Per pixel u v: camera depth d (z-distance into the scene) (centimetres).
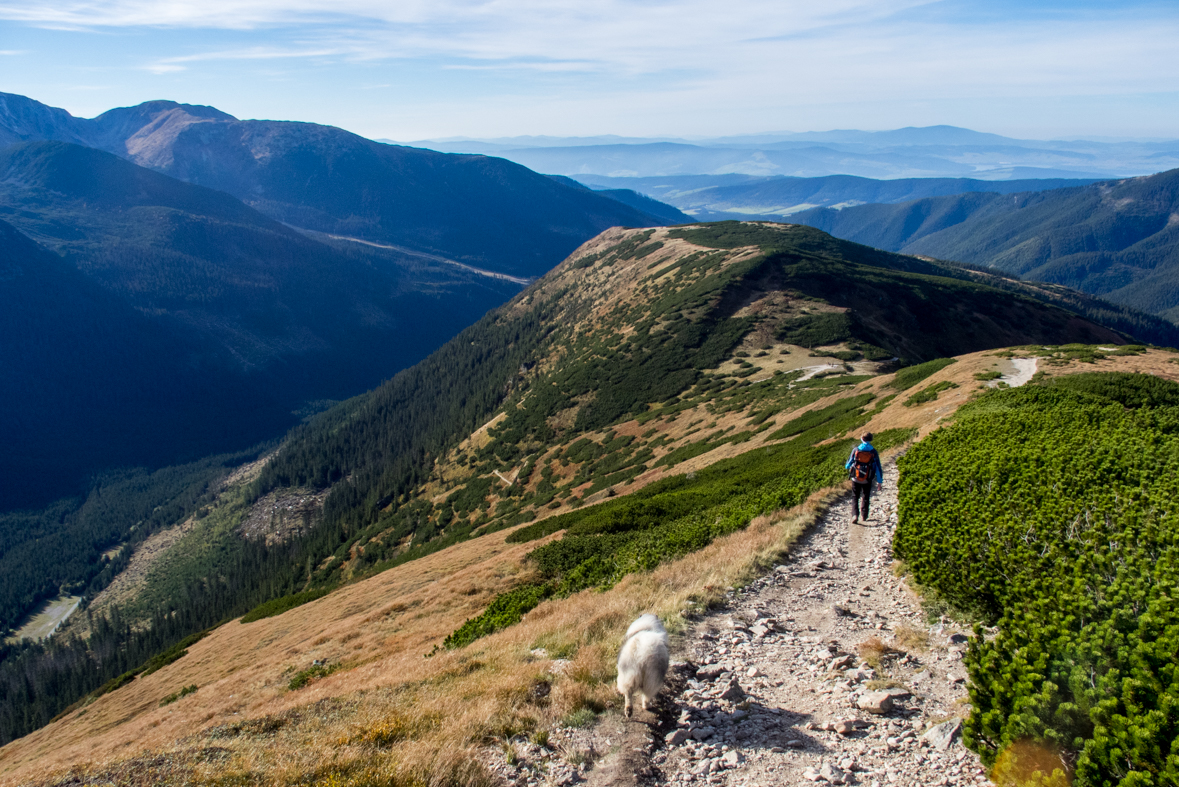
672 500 2872
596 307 15012
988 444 1853
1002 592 907
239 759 737
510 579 2478
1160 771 473
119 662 11362
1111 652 602
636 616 1093
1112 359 3634
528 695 823
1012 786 534
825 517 1733
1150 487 1184
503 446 10512
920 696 745
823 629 995
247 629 4694
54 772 810
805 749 653
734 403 6794
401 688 1048
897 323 10250
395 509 11394
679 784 615
